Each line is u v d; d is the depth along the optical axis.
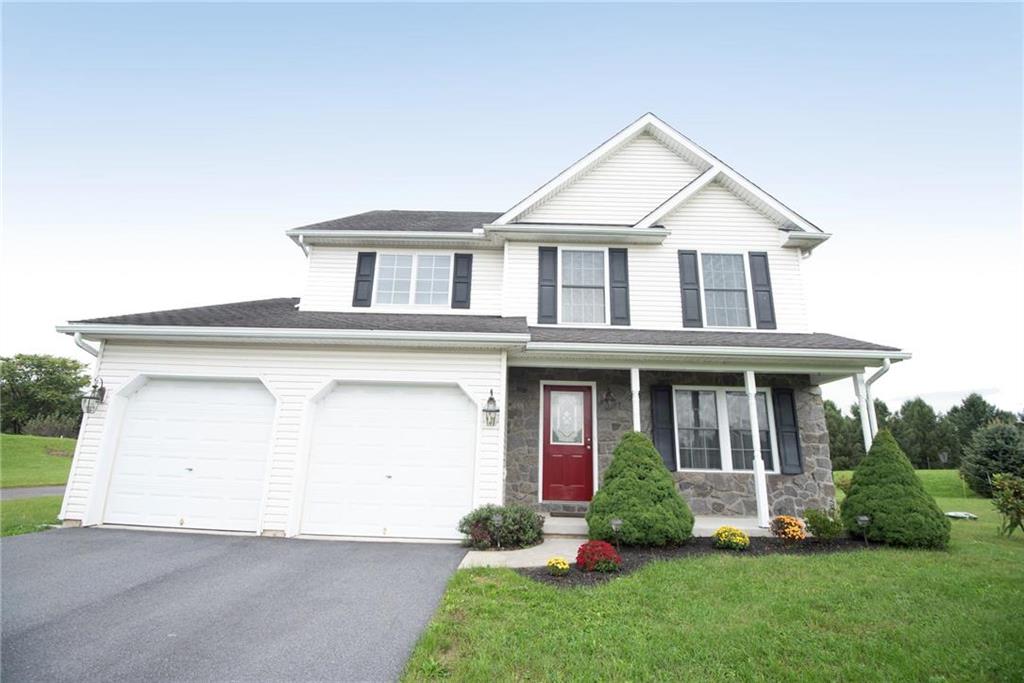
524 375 8.75
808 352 7.35
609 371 8.78
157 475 7.05
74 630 3.52
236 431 7.18
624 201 10.27
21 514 8.19
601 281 9.59
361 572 5.03
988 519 10.28
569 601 4.16
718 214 9.85
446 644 3.29
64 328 7.08
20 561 5.17
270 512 6.77
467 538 6.45
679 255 9.65
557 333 8.48
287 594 4.34
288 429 7.05
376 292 9.77
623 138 10.37
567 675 2.90
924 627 3.65
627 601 4.18
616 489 6.49
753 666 3.04
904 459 6.74
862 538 6.61
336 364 7.29
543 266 9.59
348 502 6.93
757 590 4.47
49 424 33.69
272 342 7.29
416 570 5.12
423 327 7.59
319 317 8.61
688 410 8.75
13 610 3.87
